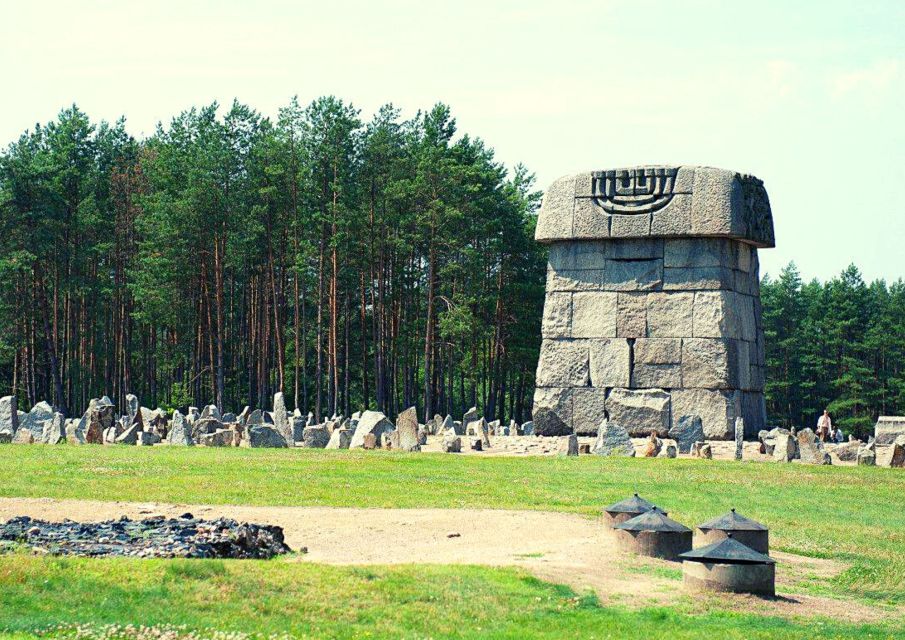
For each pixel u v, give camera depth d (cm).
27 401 7675
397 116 7006
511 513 2361
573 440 3838
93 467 3080
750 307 4522
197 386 7025
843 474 3272
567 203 4456
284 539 2031
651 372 4338
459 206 6819
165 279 6862
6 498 2455
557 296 4491
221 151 6675
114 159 7669
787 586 1864
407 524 2214
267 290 7244
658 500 2677
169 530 1941
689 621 1572
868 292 10462
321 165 6712
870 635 1562
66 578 1547
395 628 1467
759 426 4512
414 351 7662
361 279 7188
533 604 1606
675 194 4325
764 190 4519
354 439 4191
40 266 6919
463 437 4612
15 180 6650
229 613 1474
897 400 9019
